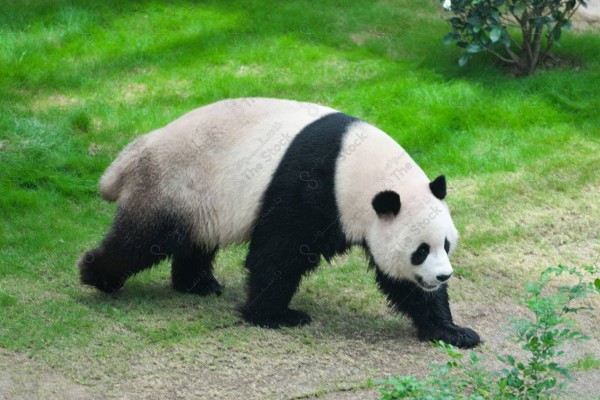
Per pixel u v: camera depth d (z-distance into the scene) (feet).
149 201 39.58
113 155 57.31
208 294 43.65
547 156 60.13
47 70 67.62
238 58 71.67
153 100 64.64
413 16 79.46
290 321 40.11
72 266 45.09
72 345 37.29
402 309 39.06
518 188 56.39
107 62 69.87
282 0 80.43
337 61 71.87
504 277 46.78
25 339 37.42
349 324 40.78
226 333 39.06
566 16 77.36
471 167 58.59
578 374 36.45
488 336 40.16
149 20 75.97
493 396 31.71
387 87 66.85
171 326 39.34
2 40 69.72
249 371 35.88
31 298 41.47
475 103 65.00
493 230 51.65
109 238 40.70
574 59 72.33
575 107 65.10
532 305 33.01
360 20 78.13
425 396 29.04
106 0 77.56
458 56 72.33
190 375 35.40
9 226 49.01
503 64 71.46
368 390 34.68
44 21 73.92
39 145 56.75
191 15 77.10
